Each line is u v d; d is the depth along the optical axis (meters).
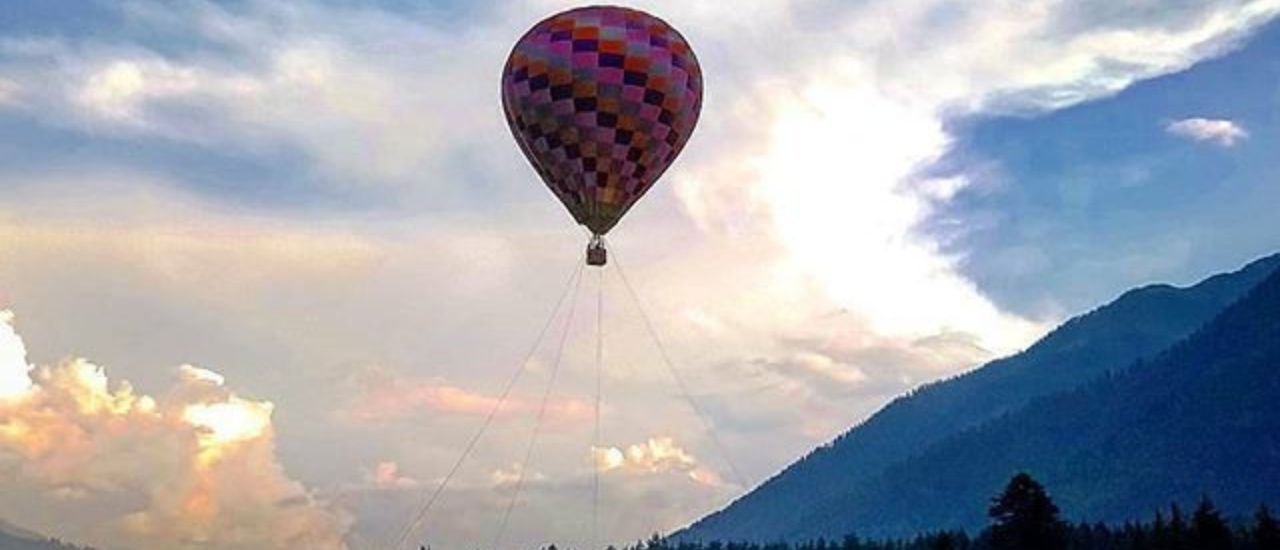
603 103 87.62
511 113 92.25
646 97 87.88
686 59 90.25
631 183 90.62
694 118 91.25
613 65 87.44
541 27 90.88
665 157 90.81
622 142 88.69
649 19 90.50
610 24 89.00
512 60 91.69
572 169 90.12
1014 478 145.25
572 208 92.25
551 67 88.31
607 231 92.50
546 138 90.00
